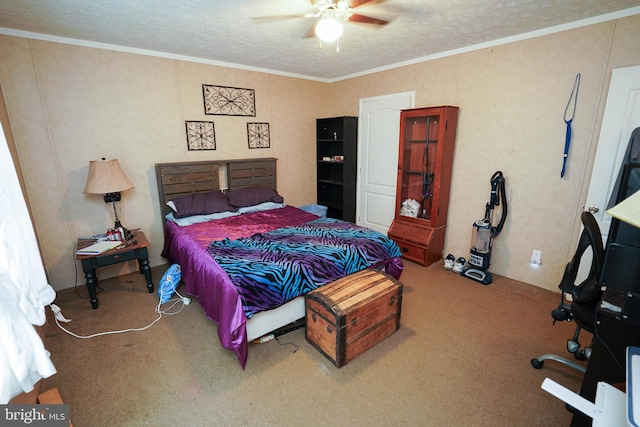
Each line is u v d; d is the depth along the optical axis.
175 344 2.21
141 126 3.29
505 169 3.10
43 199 2.85
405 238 3.71
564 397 1.00
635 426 0.75
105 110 3.06
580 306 1.71
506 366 1.98
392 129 4.07
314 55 3.45
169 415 1.64
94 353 2.11
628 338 1.27
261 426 1.57
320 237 2.74
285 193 4.66
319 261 2.27
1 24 2.44
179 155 3.58
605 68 2.43
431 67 3.50
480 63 3.11
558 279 2.90
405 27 2.60
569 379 1.86
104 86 3.02
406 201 3.84
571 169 2.71
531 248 3.04
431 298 2.84
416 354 2.09
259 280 1.97
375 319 2.11
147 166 3.39
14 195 1.60
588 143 2.59
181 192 3.53
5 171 1.55
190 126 3.60
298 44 3.03
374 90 4.18
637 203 0.84
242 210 3.66
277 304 2.03
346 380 1.87
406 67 3.74
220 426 1.57
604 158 2.45
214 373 1.93
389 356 2.07
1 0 2.01
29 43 2.62
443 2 2.12
